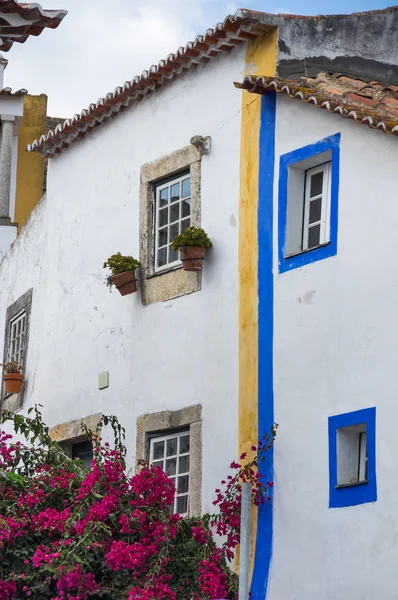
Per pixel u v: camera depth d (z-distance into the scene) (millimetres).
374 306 10445
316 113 11305
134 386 13172
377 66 12781
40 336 15242
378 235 10516
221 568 10867
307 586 10594
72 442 14289
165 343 12836
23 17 12234
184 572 10664
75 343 14344
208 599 10430
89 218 14484
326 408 10742
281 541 10922
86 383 13992
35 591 10297
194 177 12797
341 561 10352
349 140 10914
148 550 10375
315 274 11062
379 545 10055
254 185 11953
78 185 14812
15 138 19969
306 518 10742
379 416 10234
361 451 10648
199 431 12156
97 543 10297
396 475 10008
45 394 14789
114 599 10242
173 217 13195
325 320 10891
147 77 13344
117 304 13680
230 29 12203
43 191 20141
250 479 11172
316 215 11461
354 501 10328
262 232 11750
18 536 10422
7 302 16812
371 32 12781
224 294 12156
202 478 12016
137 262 13359
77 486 11016
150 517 10609
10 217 19469
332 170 11055
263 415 11383
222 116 12555
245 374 11703
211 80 12789
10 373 15617
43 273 15438
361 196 10719
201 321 12398
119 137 14125
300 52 12227
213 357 12164
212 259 12398
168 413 12578
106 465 10750
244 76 12344
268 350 11445
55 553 10156
